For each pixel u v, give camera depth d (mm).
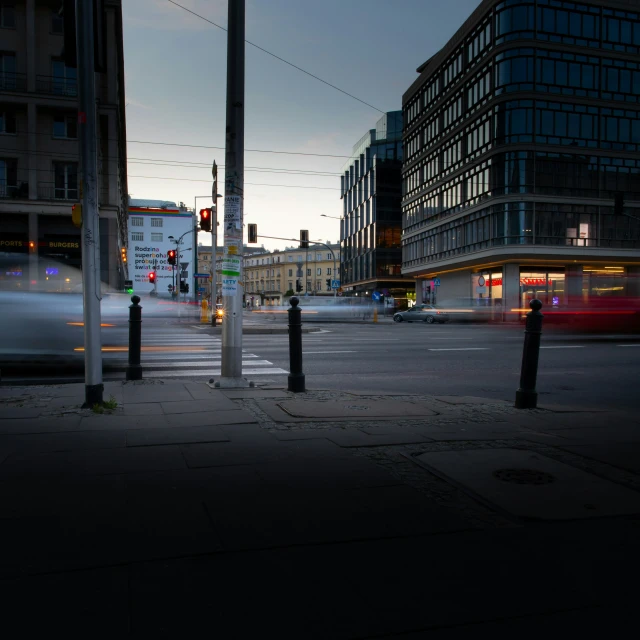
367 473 4379
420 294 56438
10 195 36656
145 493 3875
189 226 80375
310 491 3953
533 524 3434
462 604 2479
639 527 3400
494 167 39219
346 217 81438
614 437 5699
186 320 38594
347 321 41625
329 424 6145
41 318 10750
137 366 9289
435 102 49031
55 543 3059
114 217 38188
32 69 36062
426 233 51188
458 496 3941
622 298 25484
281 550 3008
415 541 3150
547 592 2592
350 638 2219
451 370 11672
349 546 3068
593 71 39250
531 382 7293
